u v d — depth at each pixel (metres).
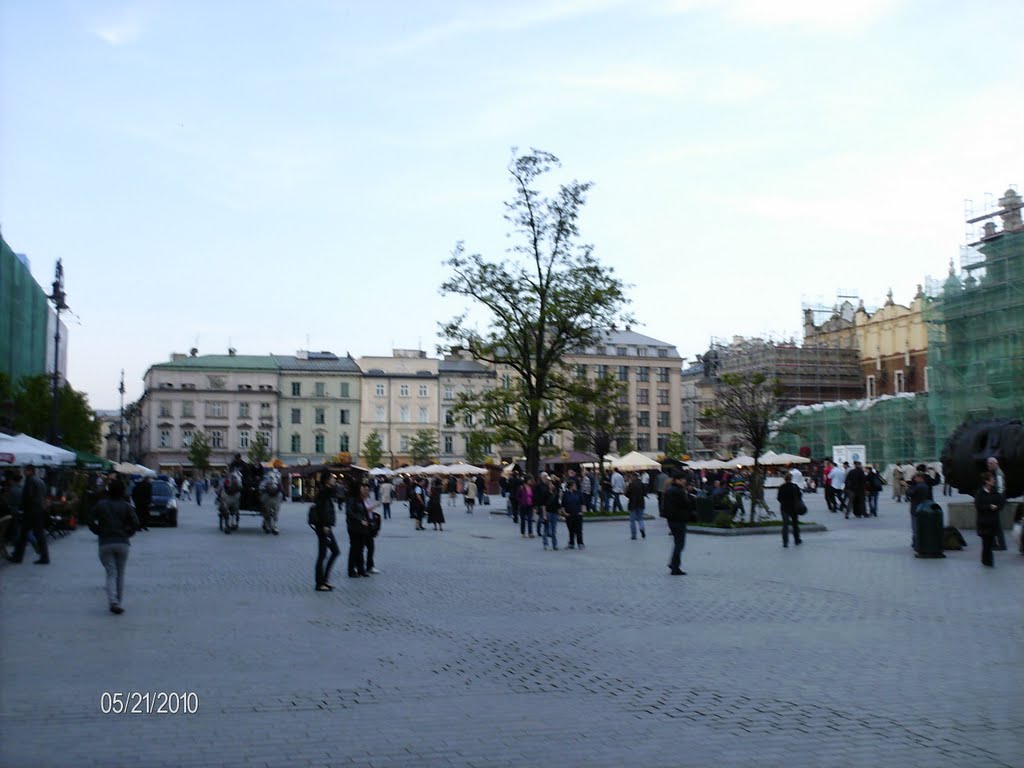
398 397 117.00
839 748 6.91
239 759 6.66
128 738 7.16
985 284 63.34
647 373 118.12
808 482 59.97
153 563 21.41
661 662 10.04
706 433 105.56
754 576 18.12
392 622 12.84
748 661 10.06
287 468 73.19
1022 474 26.22
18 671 9.58
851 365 98.88
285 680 9.20
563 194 42.47
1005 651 10.52
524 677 9.34
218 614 13.56
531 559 22.45
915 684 8.93
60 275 39.31
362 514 18.70
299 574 19.11
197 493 58.41
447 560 22.30
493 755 6.77
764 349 97.88
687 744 7.03
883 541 25.50
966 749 6.87
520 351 43.50
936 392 67.94
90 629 12.20
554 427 43.12
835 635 11.58
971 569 18.84
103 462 37.03
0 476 27.78
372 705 8.20
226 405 112.88
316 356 120.19
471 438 43.75
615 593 15.88
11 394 47.94
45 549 21.03
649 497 57.69
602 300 42.19
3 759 6.62
